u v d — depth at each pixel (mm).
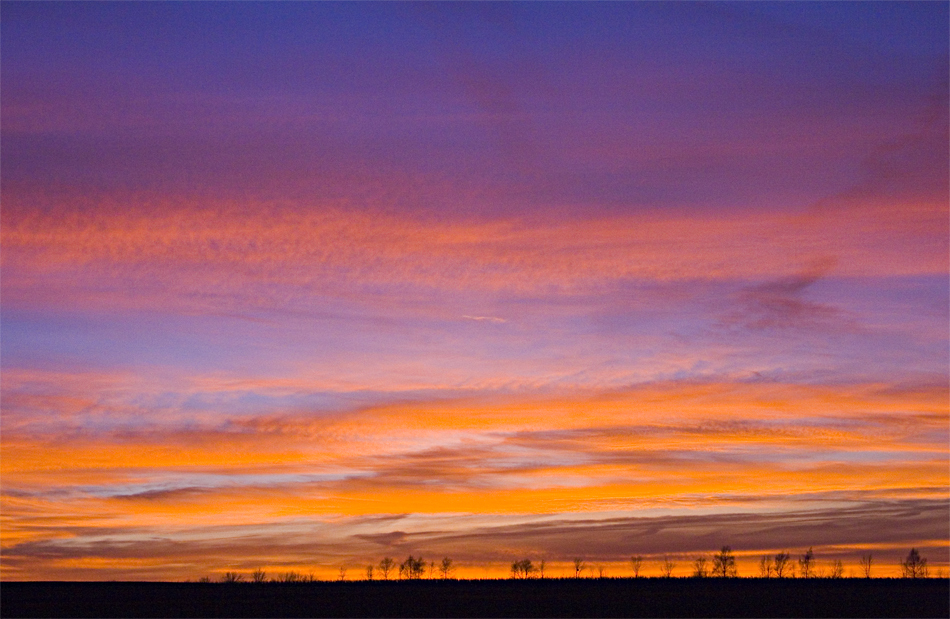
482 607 105812
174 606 107562
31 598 123375
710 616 93500
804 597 121000
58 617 94688
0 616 96812
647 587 153125
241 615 96000
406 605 108562
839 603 108438
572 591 140500
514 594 134000
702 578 179250
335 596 128750
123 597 126438
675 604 108938
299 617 94000
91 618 93688
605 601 114500
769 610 99188
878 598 117188
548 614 96250
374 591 144875
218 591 145500
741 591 134250
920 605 105250
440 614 96875
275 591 145125
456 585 166250
